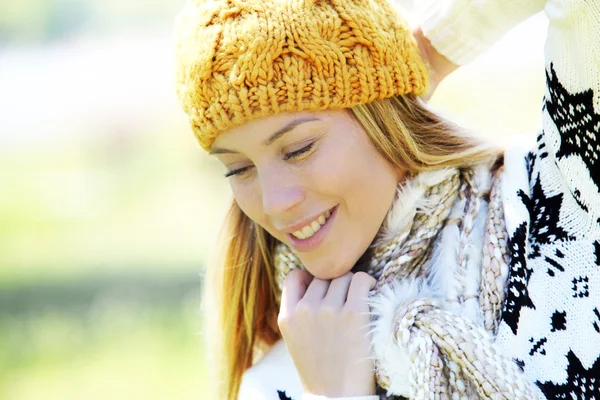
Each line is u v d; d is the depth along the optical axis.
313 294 1.71
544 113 1.57
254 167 1.66
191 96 1.63
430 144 1.71
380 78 1.62
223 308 1.99
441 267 1.64
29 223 9.70
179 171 11.08
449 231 1.67
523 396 1.42
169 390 4.46
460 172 1.72
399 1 1.90
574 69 1.45
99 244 8.28
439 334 1.48
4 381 4.79
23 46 17.84
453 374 1.48
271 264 1.91
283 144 1.59
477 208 1.65
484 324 1.53
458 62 1.82
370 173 1.63
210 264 2.00
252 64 1.55
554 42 1.49
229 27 1.57
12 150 14.12
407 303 1.57
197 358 4.82
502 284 1.55
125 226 9.08
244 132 1.59
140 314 5.78
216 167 9.91
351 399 1.59
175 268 7.02
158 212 9.53
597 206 1.46
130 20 17.19
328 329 1.64
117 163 12.48
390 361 1.56
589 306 1.45
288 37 1.55
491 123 1.91
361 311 1.63
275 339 2.01
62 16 17.89
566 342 1.46
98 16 17.34
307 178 1.60
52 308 6.13
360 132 1.63
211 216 9.05
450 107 1.98
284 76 1.55
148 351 5.01
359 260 1.76
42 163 13.16
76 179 11.85
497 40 1.79
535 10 1.72
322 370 1.64
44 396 4.59
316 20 1.57
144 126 12.84
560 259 1.50
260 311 1.98
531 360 1.48
